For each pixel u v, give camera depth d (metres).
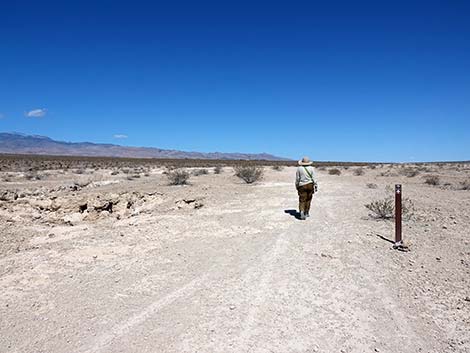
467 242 9.67
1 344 5.42
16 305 6.60
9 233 11.33
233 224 12.52
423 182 32.19
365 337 5.40
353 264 8.27
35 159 95.69
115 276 7.89
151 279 7.69
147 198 18.17
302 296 6.74
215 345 5.27
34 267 8.43
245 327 5.72
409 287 6.98
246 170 29.08
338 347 5.18
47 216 14.27
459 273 7.54
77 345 5.37
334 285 7.17
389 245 9.58
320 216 13.70
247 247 9.80
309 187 13.04
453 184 29.80
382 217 13.19
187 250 9.64
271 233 11.22
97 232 11.78
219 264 8.52
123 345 5.34
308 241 10.21
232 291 7.02
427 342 5.25
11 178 37.12
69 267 8.45
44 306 6.55
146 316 6.14
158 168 61.41
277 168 53.31
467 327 5.58
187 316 6.11
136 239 10.80
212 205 16.48
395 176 41.38
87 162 85.75
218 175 38.91
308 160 13.20
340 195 20.02
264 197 19.08
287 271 7.95
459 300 6.38
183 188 24.02
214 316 6.08
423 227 11.46
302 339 5.38
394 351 5.07
